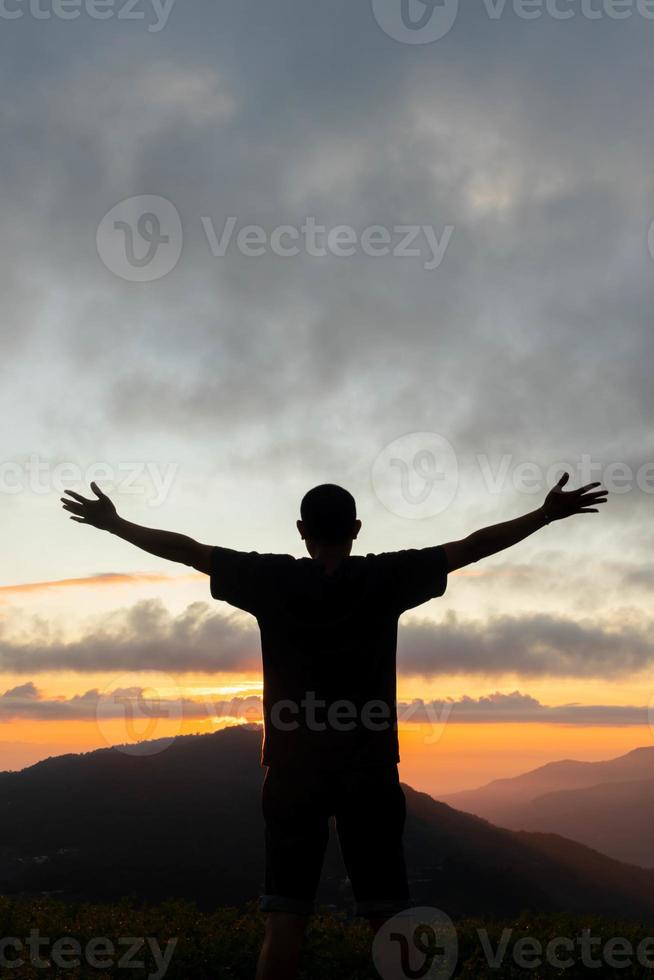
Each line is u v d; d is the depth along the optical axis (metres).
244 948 5.50
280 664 3.25
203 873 58.47
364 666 3.23
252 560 3.31
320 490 3.56
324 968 5.32
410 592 3.29
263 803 3.24
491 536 3.38
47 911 6.50
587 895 97.06
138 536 3.30
